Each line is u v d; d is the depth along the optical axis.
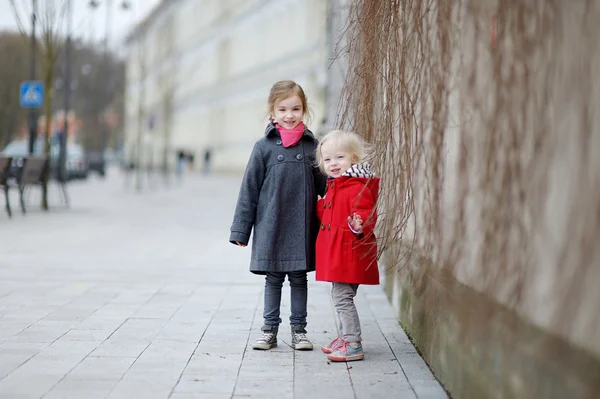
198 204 23.02
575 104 2.81
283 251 5.38
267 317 5.52
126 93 62.09
